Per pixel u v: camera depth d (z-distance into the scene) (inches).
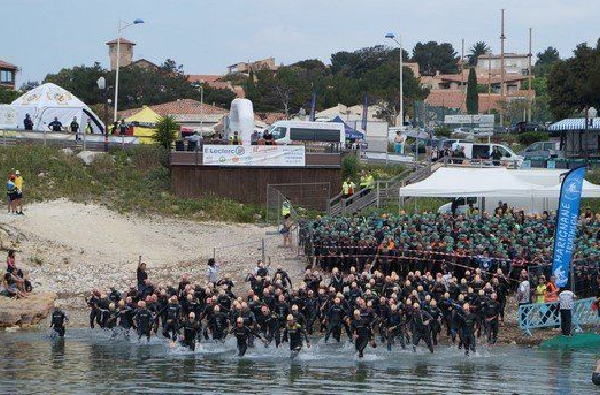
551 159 5871.1
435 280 3506.4
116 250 4532.5
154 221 4958.2
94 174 5369.1
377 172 5689.0
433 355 3238.2
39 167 5270.7
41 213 4768.7
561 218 3555.6
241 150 5275.6
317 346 3388.3
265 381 2792.8
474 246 3843.5
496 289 3508.9
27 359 3095.5
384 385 2743.6
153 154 5556.1
